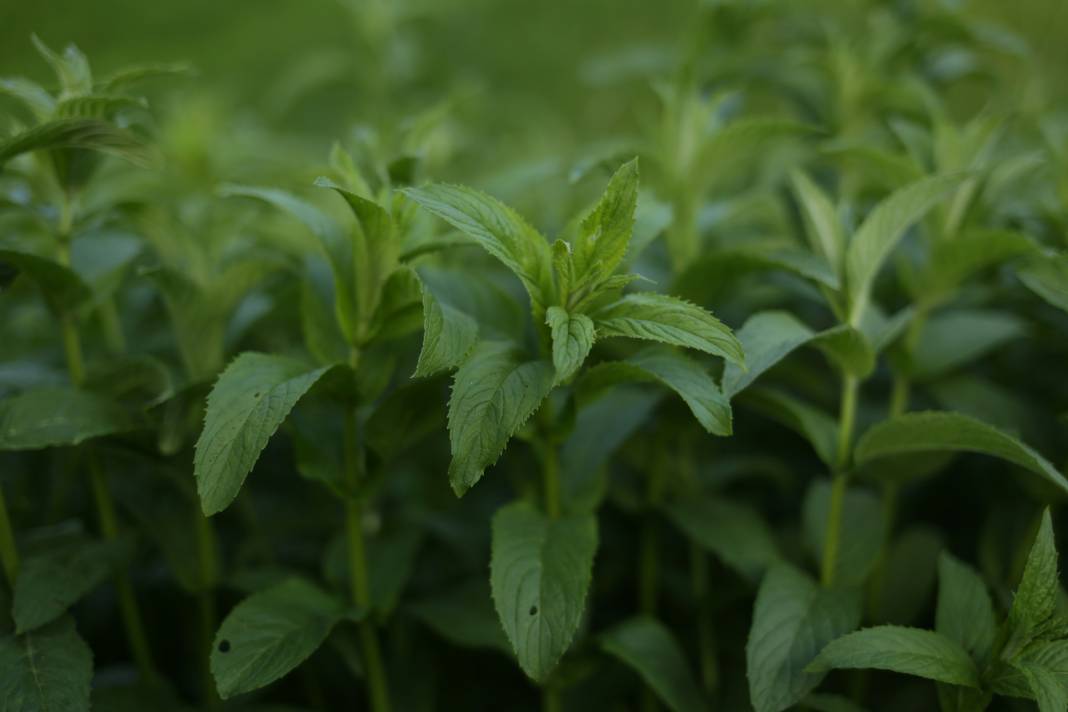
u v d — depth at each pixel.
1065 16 1.30
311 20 2.14
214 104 1.16
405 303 0.81
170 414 0.83
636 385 0.88
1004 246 0.85
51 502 0.89
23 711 0.79
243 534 0.97
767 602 0.82
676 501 0.90
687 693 0.85
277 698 0.94
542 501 0.85
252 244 0.94
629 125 1.83
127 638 0.95
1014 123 1.06
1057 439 0.91
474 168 1.34
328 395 0.82
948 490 0.99
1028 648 0.78
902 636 0.78
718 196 1.12
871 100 1.00
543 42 2.12
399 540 0.89
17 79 0.85
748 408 1.00
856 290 0.83
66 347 0.86
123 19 2.01
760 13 1.04
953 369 0.92
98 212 0.86
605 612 0.96
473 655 0.94
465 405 0.77
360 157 0.89
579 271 0.78
